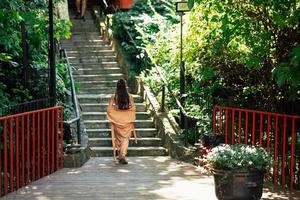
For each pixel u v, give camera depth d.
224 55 10.77
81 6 19.44
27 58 11.39
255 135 9.49
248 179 7.26
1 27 10.43
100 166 10.44
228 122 9.70
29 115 8.91
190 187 8.72
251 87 10.24
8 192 8.32
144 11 17.91
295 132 8.84
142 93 14.23
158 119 12.65
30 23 11.44
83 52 16.69
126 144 10.73
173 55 12.84
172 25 14.30
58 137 9.96
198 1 8.73
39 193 8.27
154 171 9.98
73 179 9.23
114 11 18.83
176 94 13.48
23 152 8.70
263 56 9.45
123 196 8.11
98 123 12.75
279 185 8.76
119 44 16.61
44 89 11.49
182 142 11.41
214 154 7.46
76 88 13.37
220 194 7.40
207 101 11.38
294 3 8.53
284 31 9.07
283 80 7.91
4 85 10.81
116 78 15.52
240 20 8.99
